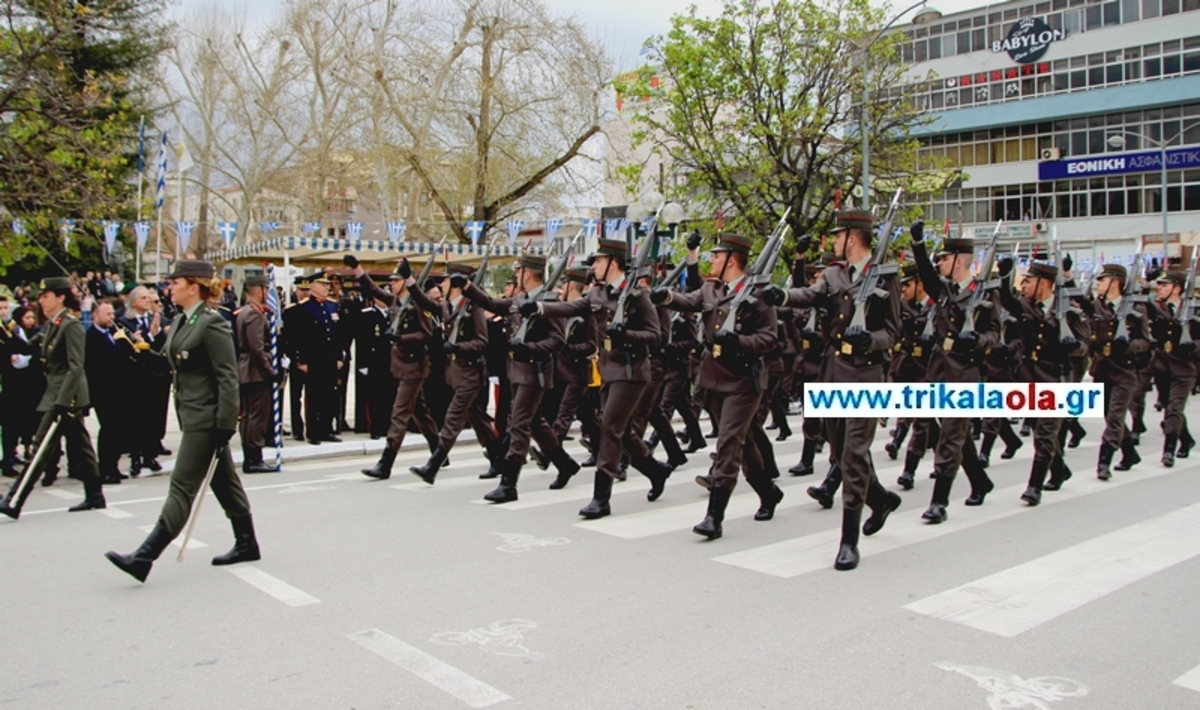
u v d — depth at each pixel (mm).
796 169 19672
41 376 9547
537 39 25719
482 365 8945
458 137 26531
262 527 7055
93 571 5852
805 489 8641
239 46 34188
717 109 19719
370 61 26734
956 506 7844
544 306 7707
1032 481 7945
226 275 19094
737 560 6074
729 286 7016
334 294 12844
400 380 9273
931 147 42719
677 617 4926
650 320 7383
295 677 4129
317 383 11523
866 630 4727
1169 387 10055
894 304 6113
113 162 13898
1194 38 36688
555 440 8664
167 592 5383
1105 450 9086
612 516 7469
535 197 27891
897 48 25812
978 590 5398
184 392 5613
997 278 7648
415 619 4895
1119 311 9141
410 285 8320
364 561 6051
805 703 3854
